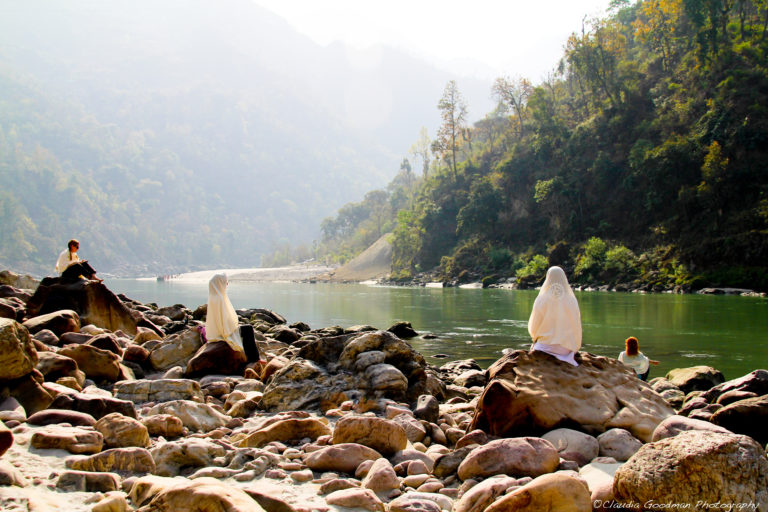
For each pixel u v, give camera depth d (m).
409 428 7.27
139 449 5.53
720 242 53.34
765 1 70.25
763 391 9.24
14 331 7.07
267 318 24.36
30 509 4.19
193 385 8.99
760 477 4.27
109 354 9.94
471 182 100.88
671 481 4.29
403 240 104.50
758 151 57.56
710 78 67.75
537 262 68.62
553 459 5.60
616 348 19.58
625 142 75.62
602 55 83.62
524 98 114.31
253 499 4.32
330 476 5.57
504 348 20.41
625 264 59.88
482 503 4.72
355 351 9.54
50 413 6.48
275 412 8.64
